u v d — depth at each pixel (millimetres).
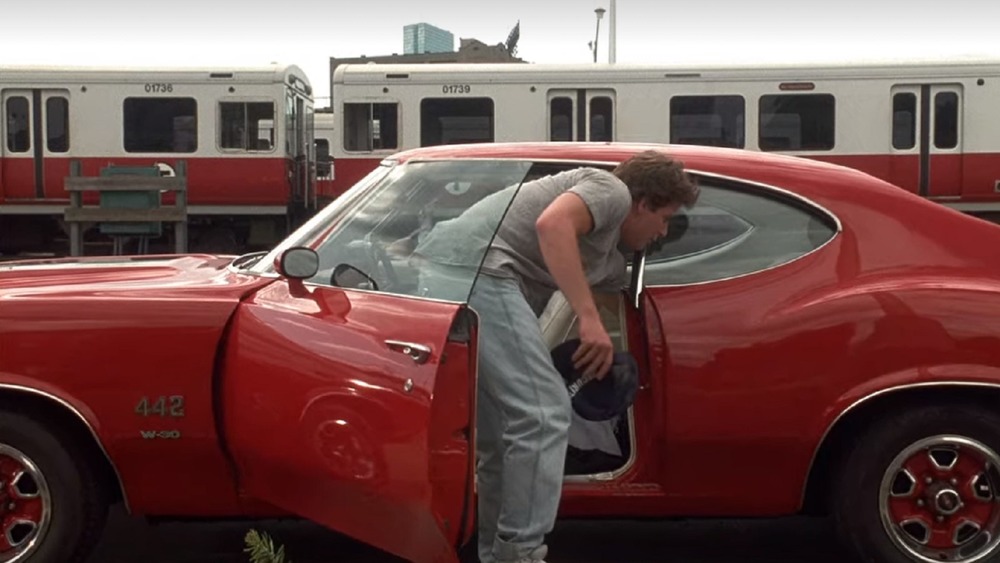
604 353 3309
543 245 3320
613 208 3379
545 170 3941
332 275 3590
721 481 3797
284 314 3463
